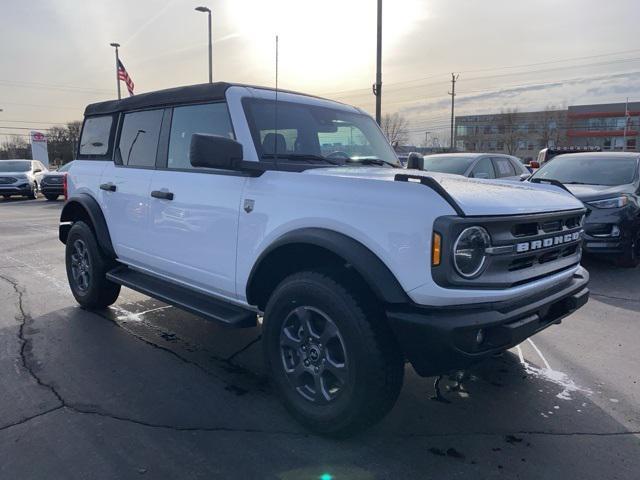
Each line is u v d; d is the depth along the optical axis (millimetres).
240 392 3607
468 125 101625
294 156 3686
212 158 3156
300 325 3068
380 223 2697
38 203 20266
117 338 4629
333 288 2834
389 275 2666
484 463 2805
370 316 2758
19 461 2746
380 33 16109
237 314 3518
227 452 2863
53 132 71688
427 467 2762
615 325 5102
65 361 4094
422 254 2547
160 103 4332
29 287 6406
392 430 3135
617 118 91438
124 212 4609
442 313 2576
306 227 3008
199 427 3123
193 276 3881
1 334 4691
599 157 8812
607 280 6984
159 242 4184
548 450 2938
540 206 3014
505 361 4203
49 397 3479
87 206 5020
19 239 10375
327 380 2969
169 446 2914
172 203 3982
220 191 3566
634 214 7473
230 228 3482
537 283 2961
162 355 4254
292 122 3838
